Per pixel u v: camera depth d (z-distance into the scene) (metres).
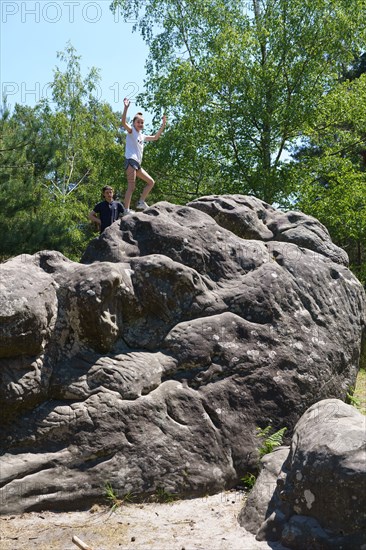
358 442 5.08
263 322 7.48
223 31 23.23
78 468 6.19
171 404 6.71
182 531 5.59
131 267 7.24
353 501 4.89
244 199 8.91
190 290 7.34
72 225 22.11
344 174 23.12
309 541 5.00
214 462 6.61
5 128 16.98
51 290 6.66
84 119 34.78
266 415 7.07
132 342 7.03
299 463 5.29
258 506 5.71
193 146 22.97
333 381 7.71
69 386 6.47
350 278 8.43
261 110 22.20
